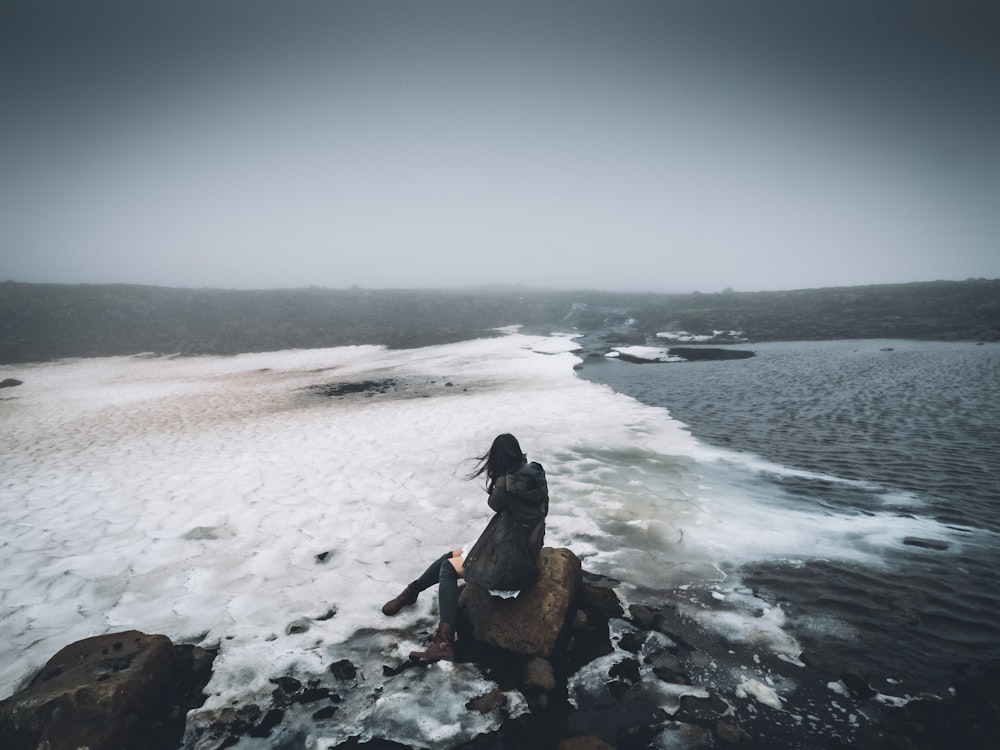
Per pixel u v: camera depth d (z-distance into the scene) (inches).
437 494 250.8
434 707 115.3
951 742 101.8
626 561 179.6
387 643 138.4
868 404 421.7
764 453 304.8
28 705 100.6
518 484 135.1
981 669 122.6
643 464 288.2
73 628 146.5
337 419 434.3
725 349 891.4
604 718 110.8
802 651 131.1
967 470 263.4
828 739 103.8
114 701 103.5
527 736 106.5
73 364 937.5
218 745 106.0
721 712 111.7
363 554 190.1
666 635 138.9
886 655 128.6
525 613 135.9
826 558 179.3
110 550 197.2
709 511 221.8
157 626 147.2
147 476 293.0
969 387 472.1
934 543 186.1
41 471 311.6
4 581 174.6
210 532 212.2
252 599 160.9
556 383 587.8
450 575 140.3
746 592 159.0
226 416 472.4
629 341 1074.1
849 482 253.8
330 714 113.7
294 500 246.4
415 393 557.0
